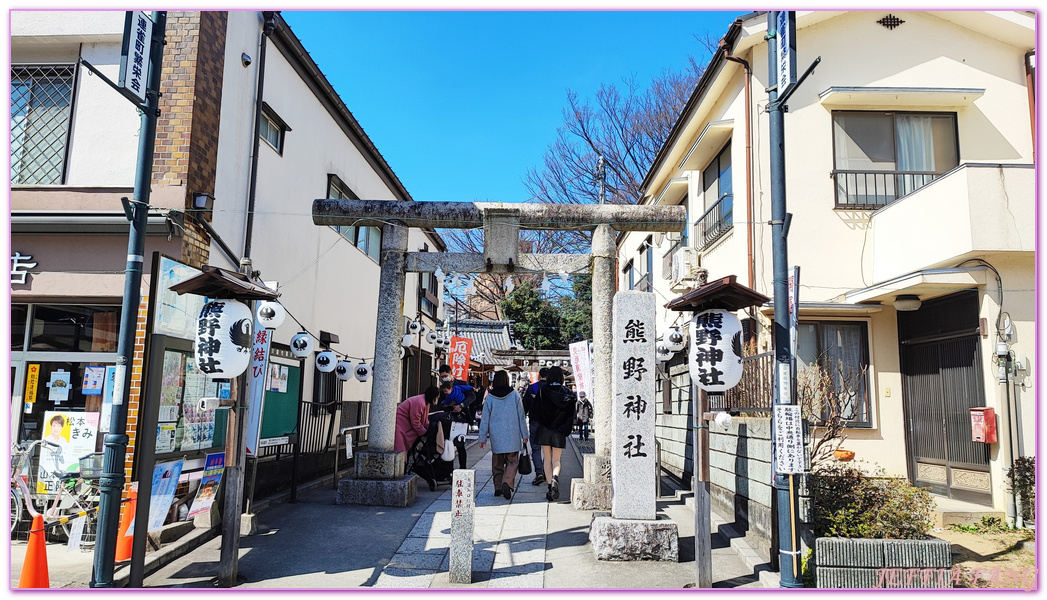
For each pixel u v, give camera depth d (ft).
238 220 30.50
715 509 27.94
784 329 18.04
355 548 21.99
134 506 19.95
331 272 42.93
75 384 25.49
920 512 18.83
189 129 26.40
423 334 63.98
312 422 35.14
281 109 35.81
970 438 28.81
